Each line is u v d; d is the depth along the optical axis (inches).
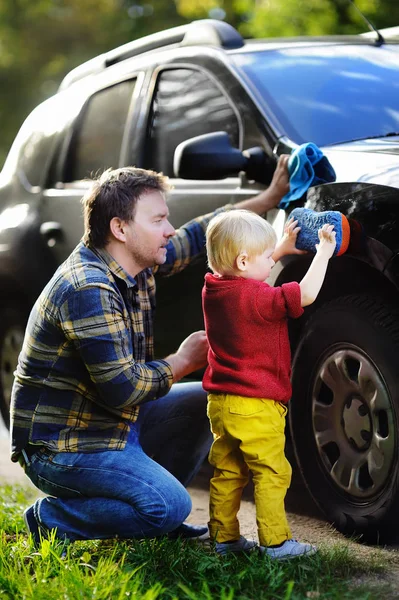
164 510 139.3
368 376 147.3
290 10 504.1
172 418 160.7
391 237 139.5
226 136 169.0
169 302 188.9
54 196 227.8
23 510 175.3
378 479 146.0
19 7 1026.1
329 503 157.2
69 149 231.8
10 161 253.6
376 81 187.6
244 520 171.5
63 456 144.6
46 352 143.4
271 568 132.9
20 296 235.1
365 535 150.3
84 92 236.8
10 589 127.3
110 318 140.4
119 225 145.3
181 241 167.8
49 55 1041.5
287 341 141.1
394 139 167.3
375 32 208.7
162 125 204.7
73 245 217.6
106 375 139.9
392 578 132.7
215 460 145.8
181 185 193.0
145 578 132.7
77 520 144.8
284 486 140.9
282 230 161.2
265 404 139.3
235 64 189.5
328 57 194.7
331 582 129.1
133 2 970.1
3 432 282.5
